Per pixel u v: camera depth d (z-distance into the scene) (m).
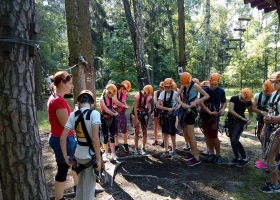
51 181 3.89
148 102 5.11
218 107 4.57
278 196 3.44
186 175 4.16
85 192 2.56
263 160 3.61
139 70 8.99
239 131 4.44
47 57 18.41
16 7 1.97
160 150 5.58
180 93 4.43
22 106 2.05
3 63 1.96
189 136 4.57
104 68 16.55
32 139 2.14
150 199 3.34
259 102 4.18
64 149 2.52
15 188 2.10
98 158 2.49
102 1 16.59
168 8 18.64
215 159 4.73
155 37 19.03
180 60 8.54
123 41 15.68
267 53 13.11
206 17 10.53
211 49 25.52
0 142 2.04
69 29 4.53
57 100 2.70
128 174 4.18
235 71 13.20
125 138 5.38
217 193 3.53
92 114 2.51
